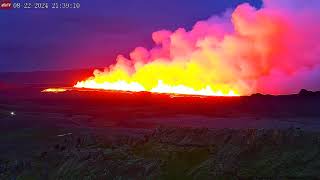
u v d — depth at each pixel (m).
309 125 94.50
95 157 61.00
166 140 60.97
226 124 106.25
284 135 54.34
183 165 54.19
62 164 63.47
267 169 49.62
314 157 49.88
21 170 66.50
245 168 50.69
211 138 58.22
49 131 111.69
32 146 91.50
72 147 69.50
